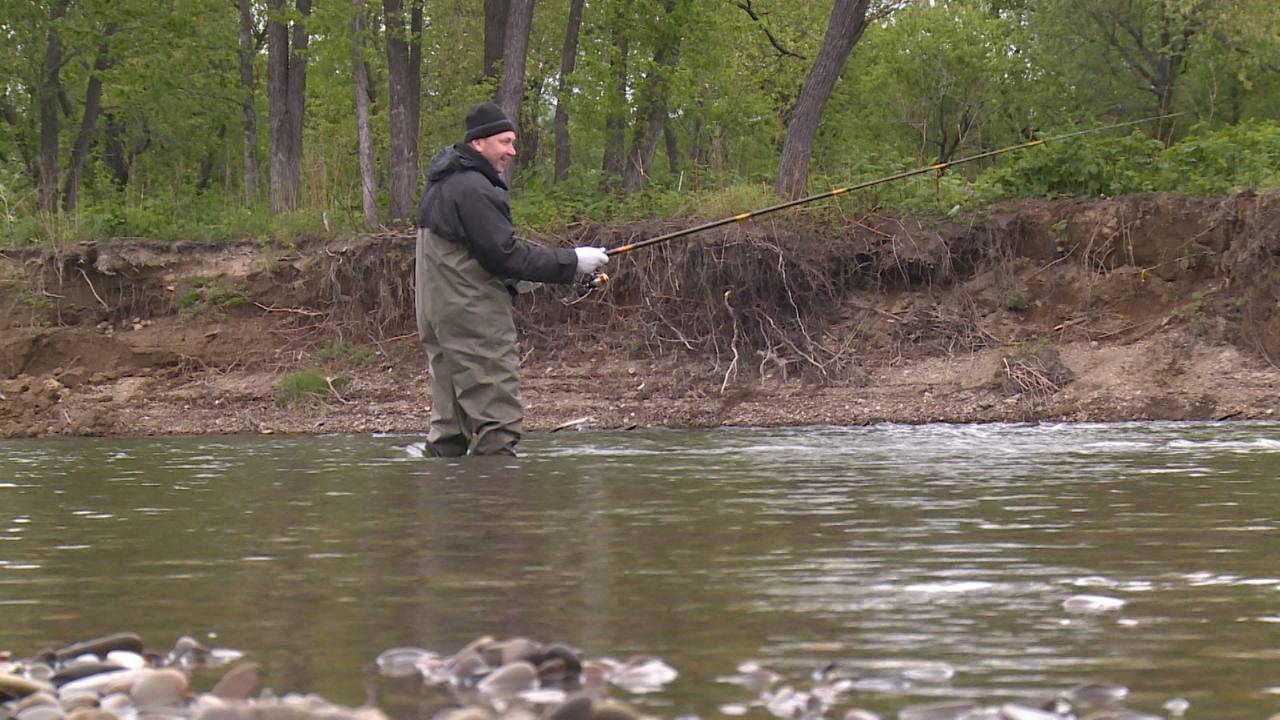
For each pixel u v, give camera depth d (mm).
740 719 2027
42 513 4879
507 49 17516
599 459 6930
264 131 29797
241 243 16469
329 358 15164
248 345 15430
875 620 2721
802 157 16625
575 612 2824
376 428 13148
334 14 17344
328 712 2010
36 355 15055
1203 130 22672
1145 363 13367
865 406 13266
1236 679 2225
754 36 27141
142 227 17469
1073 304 14461
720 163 19031
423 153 24984
